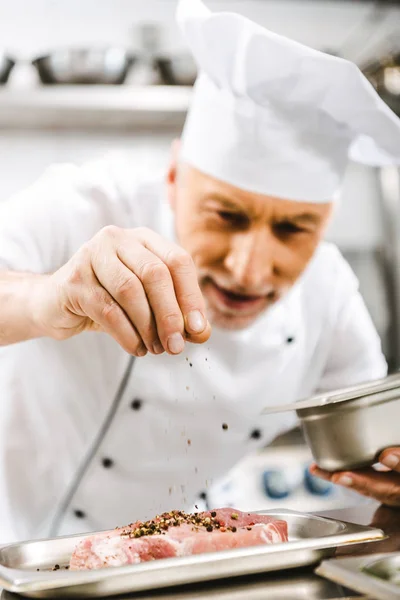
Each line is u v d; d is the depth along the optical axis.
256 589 0.81
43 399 1.70
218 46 1.38
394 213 3.20
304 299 1.84
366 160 1.64
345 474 1.24
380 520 1.18
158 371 1.69
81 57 2.26
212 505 2.60
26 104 2.30
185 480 1.85
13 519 1.71
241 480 2.69
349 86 1.36
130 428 1.73
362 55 2.62
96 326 1.11
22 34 2.72
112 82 2.31
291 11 2.95
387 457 1.12
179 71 2.36
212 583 0.83
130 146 2.80
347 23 3.02
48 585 0.75
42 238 1.64
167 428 1.75
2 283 1.26
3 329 1.21
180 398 1.72
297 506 2.72
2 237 1.59
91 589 0.76
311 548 0.87
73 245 1.69
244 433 1.85
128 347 0.97
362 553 0.92
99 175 1.77
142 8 2.81
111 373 1.69
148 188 1.77
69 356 1.67
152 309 0.94
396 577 0.83
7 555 0.93
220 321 1.64
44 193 1.70
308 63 1.34
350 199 3.20
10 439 1.69
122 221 1.74
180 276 0.96
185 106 2.39
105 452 1.75
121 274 0.94
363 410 1.12
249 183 1.48
